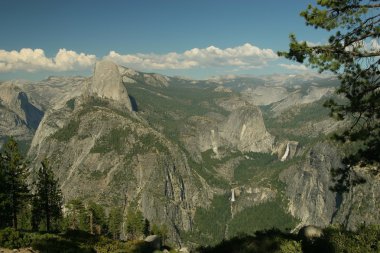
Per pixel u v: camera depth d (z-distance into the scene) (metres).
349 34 24.52
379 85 25.39
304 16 24.64
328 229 28.34
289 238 30.16
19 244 35.47
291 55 25.23
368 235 25.16
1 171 73.56
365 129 26.53
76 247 37.50
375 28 23.58
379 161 27.28
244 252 28.77
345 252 24.98
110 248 41.34
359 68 25.42
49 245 35.41
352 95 26.00
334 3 23.80
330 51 24.91
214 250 32.94
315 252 26.36
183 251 51.72
